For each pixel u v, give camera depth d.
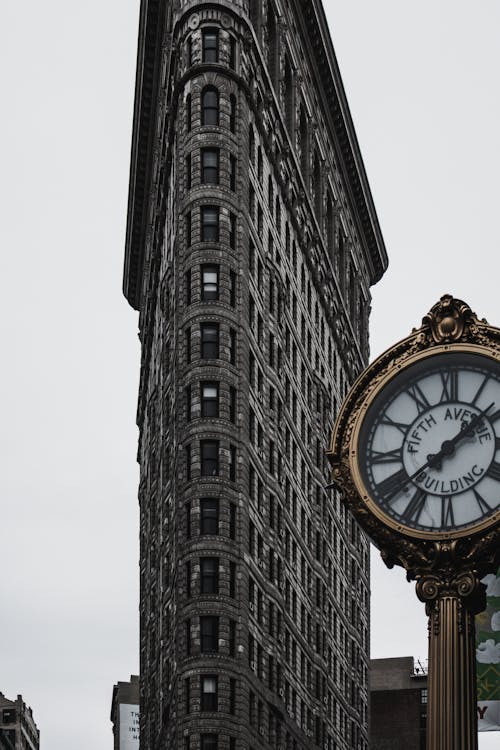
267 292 129.62
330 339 159.25
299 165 146.88
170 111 129.75
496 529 18.52
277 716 120.94
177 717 109.75
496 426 18.92
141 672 152.62
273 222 134.50
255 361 122.81
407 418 19.38
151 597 143.00
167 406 131.62
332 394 158.00
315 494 145.12
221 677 109.44
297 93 146.75
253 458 119.75
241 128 123.75
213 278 119.25
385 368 19.61
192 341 117.75
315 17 148.62
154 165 153.75
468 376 19.23
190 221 121.38
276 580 124.88
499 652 23.23
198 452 114.69
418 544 18.88
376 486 19.20
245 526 114.88
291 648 129.12
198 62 123.94
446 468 18.98
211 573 111.88
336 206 164.12
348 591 159.75
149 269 161.38
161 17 140.88
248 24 127.38
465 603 18.77
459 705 18.42
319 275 154.00
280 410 131.88
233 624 111.38
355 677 159.62
